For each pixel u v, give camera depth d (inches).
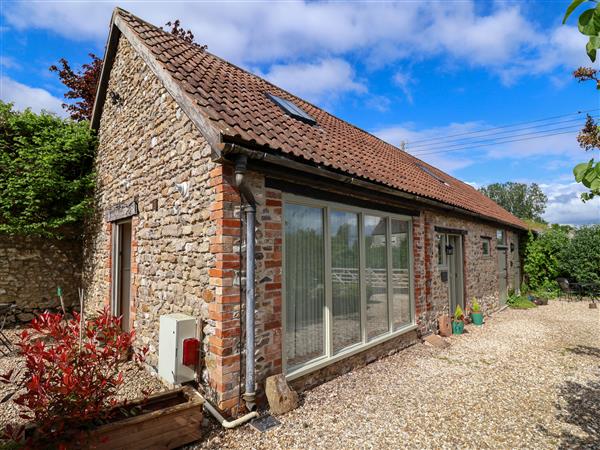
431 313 294.5
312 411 155.8
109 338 127.4
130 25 235.6
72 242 361.4
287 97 303.9
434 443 133.4
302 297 181.5
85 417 106.7
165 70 187.5
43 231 325.4
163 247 194.2
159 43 230.8
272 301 161.2
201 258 159.5
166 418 123.2
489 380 197.5
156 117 208.1
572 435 140.2
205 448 127.2
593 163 73.0
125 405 124.3
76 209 322.0
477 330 325.4
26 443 100.0
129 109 249.0
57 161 328.8
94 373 117.6
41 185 316.2
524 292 548.1
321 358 189.2
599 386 189.9
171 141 189.9
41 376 106.8
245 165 142.2
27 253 336.2
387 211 242.5
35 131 337.1
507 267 496.1
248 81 262.8
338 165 183.8
